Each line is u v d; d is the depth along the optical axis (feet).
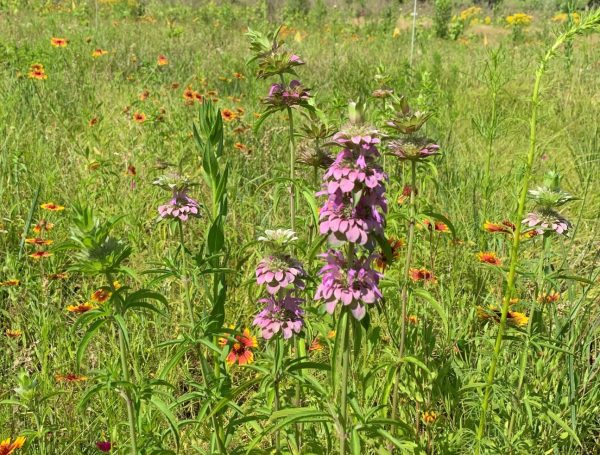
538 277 8.74
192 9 74.95
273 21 73.46
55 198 16.22
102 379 7.07
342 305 6.52
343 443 6.83
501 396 8.84
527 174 7.22
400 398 10.07
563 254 11.68
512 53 35.58
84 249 6.61
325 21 80.84
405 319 9.34
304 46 43.42
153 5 72.18
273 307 7.56
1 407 9.63
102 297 10.80
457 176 18.15
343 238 6.19
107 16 62.44
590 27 6.47
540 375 9.34
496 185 16.78
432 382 9.16
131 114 21.71
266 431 6.93
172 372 10.90
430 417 9.14
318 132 10.25
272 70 9.95
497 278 13.07
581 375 10.19
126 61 33.27
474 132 21.88
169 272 8.13
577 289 12.79
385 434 6.90
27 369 10.67
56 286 12.84
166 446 9.10
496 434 9.19
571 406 9.13
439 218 8.53
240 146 18.85
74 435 9.29
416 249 13.64
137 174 17.43
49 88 24.23
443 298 11.66
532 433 9.16
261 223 14.61
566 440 9.20
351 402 7.07
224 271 8.18
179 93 26.55
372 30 65.41
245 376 11.09
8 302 12.57
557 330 10.20
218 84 29.68
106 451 8.41
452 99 25.39
